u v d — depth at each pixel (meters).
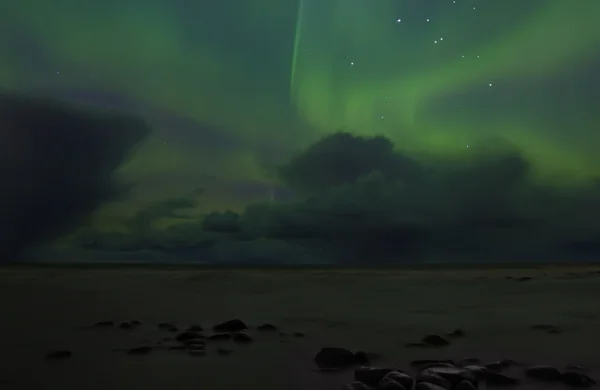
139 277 14.02
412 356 3.21
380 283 11.71
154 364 2.94
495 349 3.45
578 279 12.34
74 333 4.25
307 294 8.64
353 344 3.68
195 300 7.59
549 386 2.36
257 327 4.49
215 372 2.72
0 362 3.03
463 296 8.10
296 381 2.51
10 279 13.07
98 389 2.37
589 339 3.84
